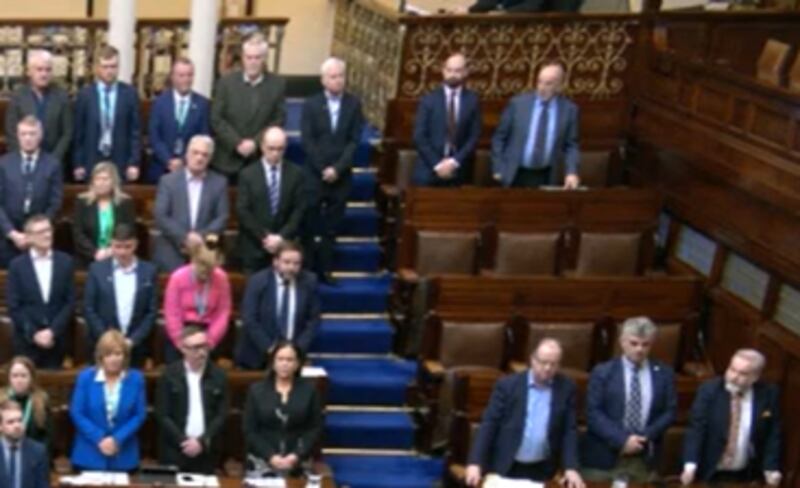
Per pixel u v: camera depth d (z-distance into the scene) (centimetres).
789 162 1027
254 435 941
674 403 972
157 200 1058
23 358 891
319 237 1163
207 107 1140
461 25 1256
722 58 1267
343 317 1162
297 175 1084
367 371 1113
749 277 1086
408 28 1245
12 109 1113
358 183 1255
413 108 1251
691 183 1164
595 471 966
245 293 1017
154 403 953
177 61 1129
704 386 968
